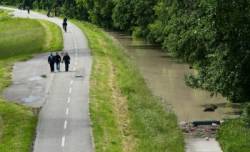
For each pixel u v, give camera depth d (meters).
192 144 82.75
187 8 134.12
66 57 125.69
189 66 148.75
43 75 121.50
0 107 93.12
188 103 109.31
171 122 92.06
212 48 97.19
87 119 86.75
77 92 105.31
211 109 103.56
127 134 83.06
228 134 85.12
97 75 122.94
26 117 87.38
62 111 91.50
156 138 81.62
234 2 89.62
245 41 91.19
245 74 92.06
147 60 168.75
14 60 142.88
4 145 73.75
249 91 93.88
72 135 78.81
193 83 106.31
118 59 155.00
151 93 115.38
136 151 74.81
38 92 105.69
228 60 92.25
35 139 77.25
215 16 90.75
